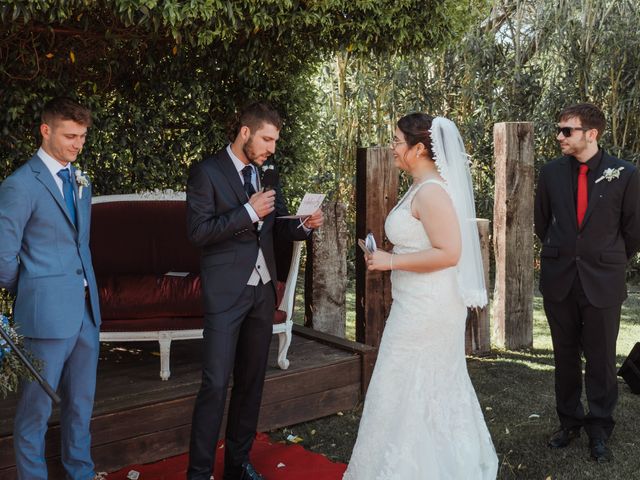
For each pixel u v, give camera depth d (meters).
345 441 3.69
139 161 5.10
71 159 2.77
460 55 8.39
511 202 5.47
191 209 2.92
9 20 3.19
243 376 3.10
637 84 7.96
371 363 4.18
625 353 5.45
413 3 3.90
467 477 2.72
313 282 4.91
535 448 3.59
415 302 2.72
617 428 3.85
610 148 8.28
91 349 2.91
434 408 2.73
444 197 2.63
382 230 4.72
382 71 8.13
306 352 4.21
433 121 2.72
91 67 4.66
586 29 8.11
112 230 4.50
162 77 4.97
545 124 8.26
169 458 3.42
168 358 3.71
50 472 3.08
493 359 5.28
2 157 4.32
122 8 2.89
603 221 3.38
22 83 4.21
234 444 3.12
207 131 5.31
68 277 2.75
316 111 6.38
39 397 2.70
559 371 3.59
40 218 2.69
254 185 3.07
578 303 3.45
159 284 3.81
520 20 8.34
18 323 2.69
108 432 3.22
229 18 3.26
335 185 8.44
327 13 3.73
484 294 2.80
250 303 3.00
